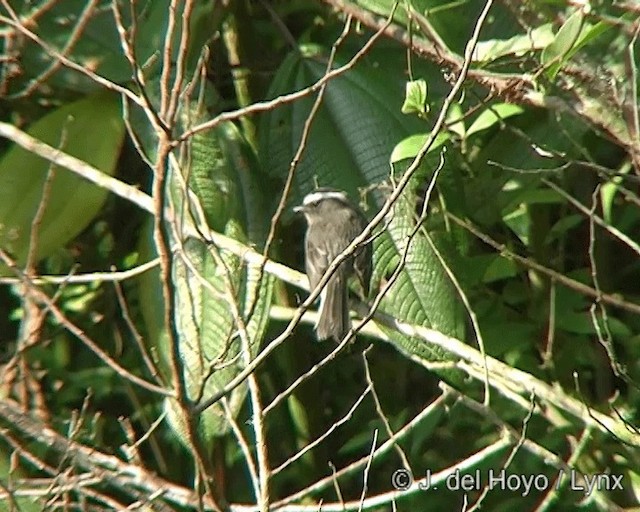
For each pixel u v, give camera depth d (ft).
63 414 43.21
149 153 37.83
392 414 48.52
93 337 45.11
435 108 38.27
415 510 45.68
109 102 38.27
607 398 44.01
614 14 33.65
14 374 40.52
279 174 38.70
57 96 41.29
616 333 42.65
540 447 38.93
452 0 37.37
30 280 30.91
